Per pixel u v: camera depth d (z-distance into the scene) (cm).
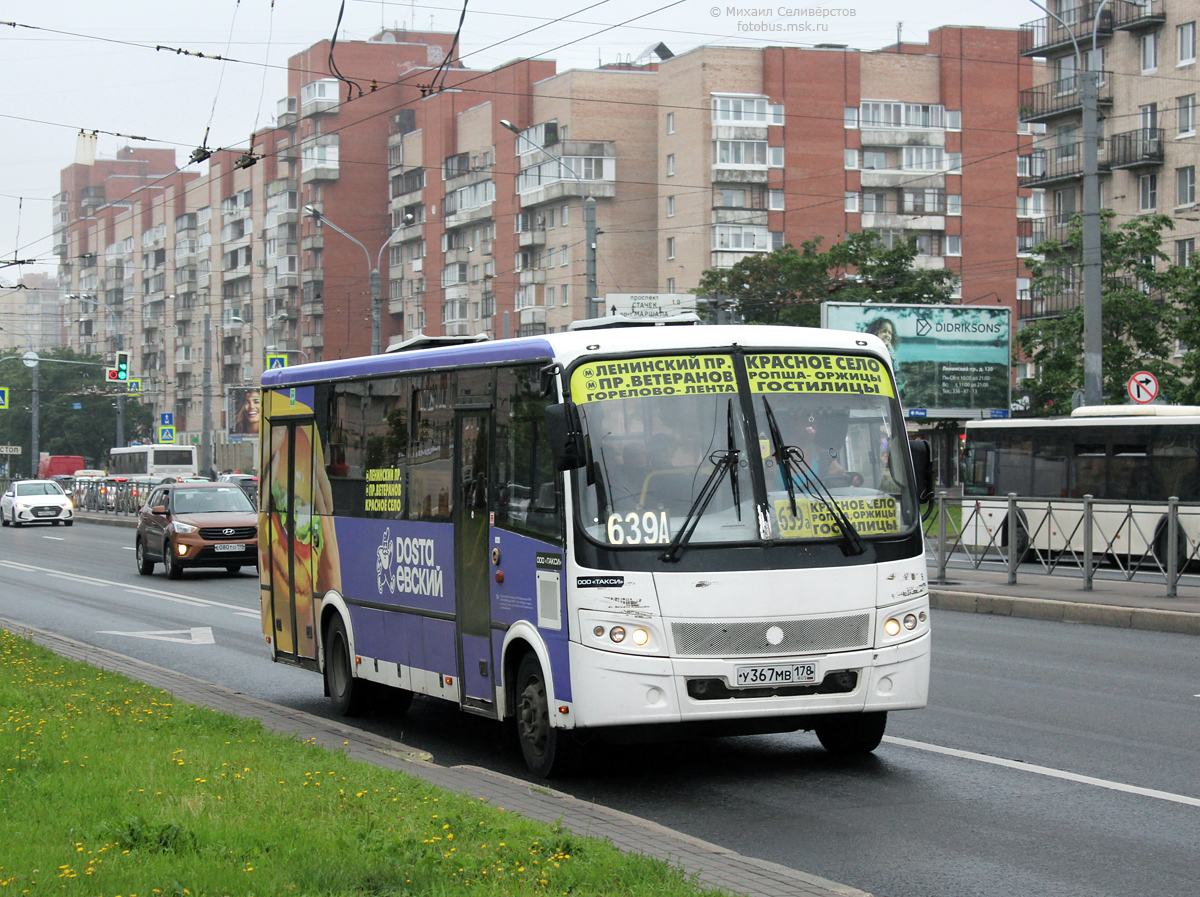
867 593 1071
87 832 809
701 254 9456
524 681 1141
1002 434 3925
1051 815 972
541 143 10100
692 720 1031
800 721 1076
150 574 3700
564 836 781
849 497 1089
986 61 9988
